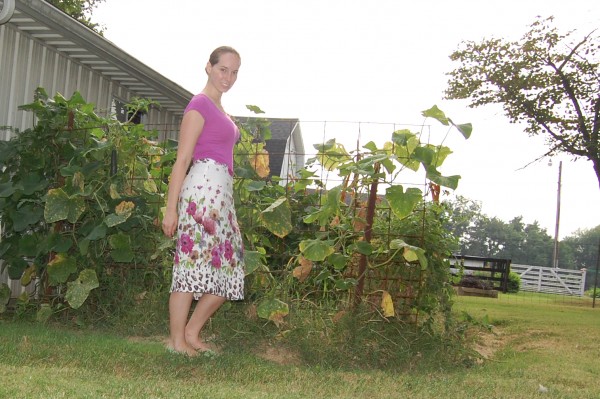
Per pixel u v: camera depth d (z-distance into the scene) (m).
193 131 3.87
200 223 3.86
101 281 5.46
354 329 4.59
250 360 4.07
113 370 3.55
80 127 5.84
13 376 3.14
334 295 5.12
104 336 4.77
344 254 4.94
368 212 4.91
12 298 6.41
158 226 5.59
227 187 3.97
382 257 4.98
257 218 5.26
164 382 3.32
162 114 11.09
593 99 18.70
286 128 21.75
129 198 5.53
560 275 27.80
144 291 5.44
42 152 5.77
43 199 5.50
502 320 7.86
